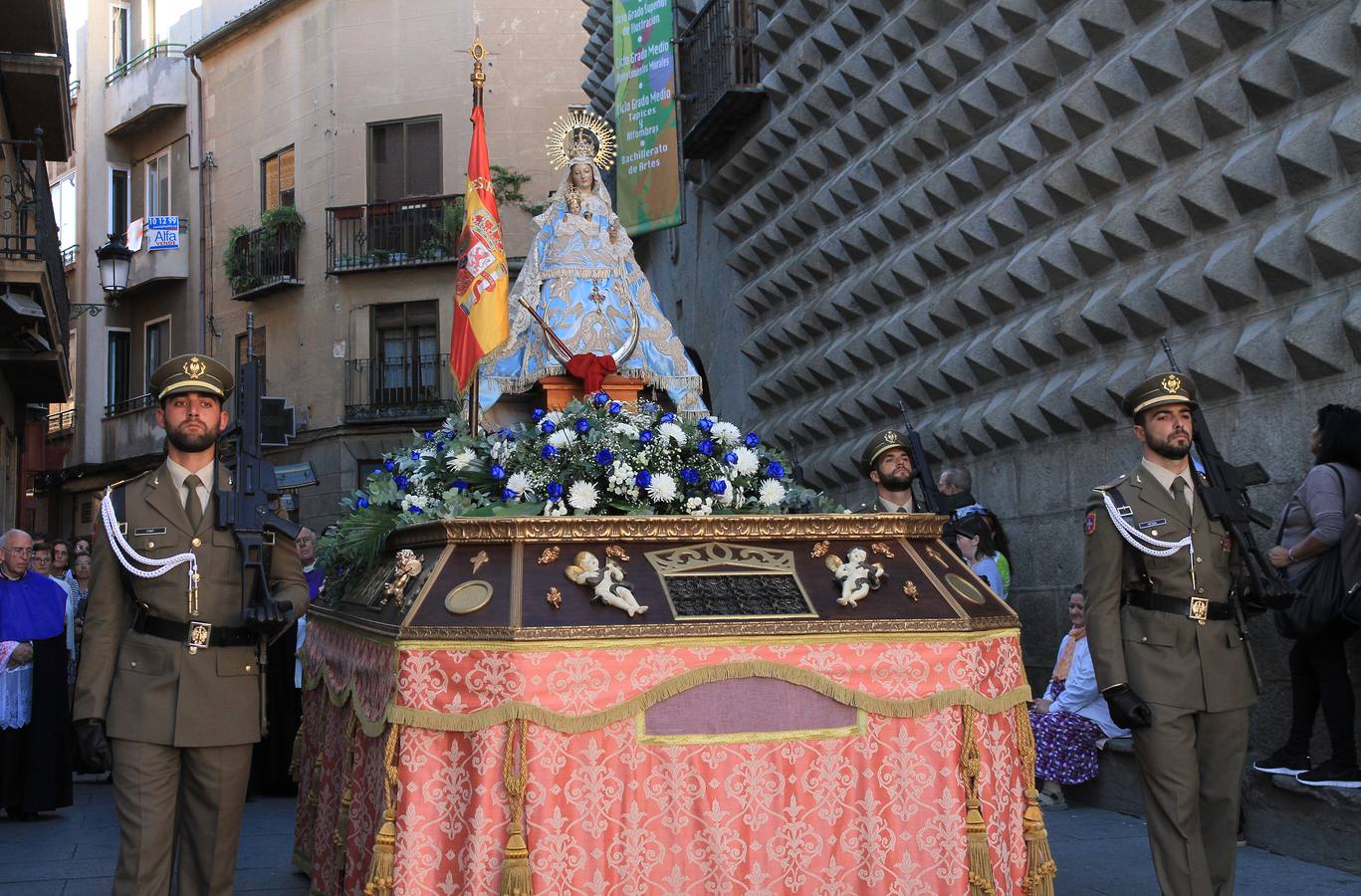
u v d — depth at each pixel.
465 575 4.16
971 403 9.41
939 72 9.45
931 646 4.23
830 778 4.07
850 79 10.67
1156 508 4.77
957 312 9.36
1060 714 7.37
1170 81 7.19
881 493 6.13
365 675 4.45
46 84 14.50
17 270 12.59
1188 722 4.66
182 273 28.56
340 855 4.56
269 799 9.09
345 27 25.48
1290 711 6.33
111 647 4.41
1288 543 5.88
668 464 4.86
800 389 12.18
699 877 3.93
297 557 4.66
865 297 10.63
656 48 12.35
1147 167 7.38
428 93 24.94
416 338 25.23
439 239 24.69
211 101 28.23
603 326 6.12
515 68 24.80
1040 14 8.38
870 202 10.72
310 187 25.94
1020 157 8.51
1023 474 8.80
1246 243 6.66
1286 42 6.34
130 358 30.33
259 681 4.53
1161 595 4.73
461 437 5.31
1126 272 7.64
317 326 25.73
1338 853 5.60
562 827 3.85
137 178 30.28
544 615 3.97
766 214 12.77
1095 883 5.57
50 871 6.37
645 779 3.95
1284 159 6.24
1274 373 6.39
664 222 12.27
